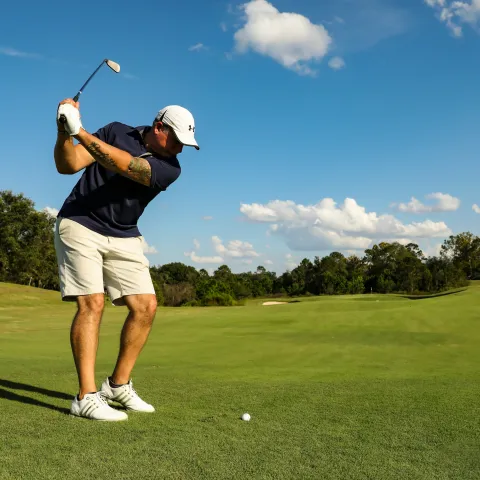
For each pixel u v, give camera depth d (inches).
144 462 84.7
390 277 2748.5
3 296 1208.2
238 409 134.2
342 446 98.7
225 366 260.7
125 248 132.4
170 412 128.6
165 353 324.5
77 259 125.7
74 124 112.0
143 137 130.4
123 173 121.8
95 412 115.6
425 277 2613.2
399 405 143.7
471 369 259.0
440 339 412.5
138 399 130.6
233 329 502.9
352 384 189.2
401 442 103.3
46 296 1286.9
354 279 2780.5
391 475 82.6
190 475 79.4
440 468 87.0
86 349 121.0
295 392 165.2
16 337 427.2
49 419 113.7
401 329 503.2
